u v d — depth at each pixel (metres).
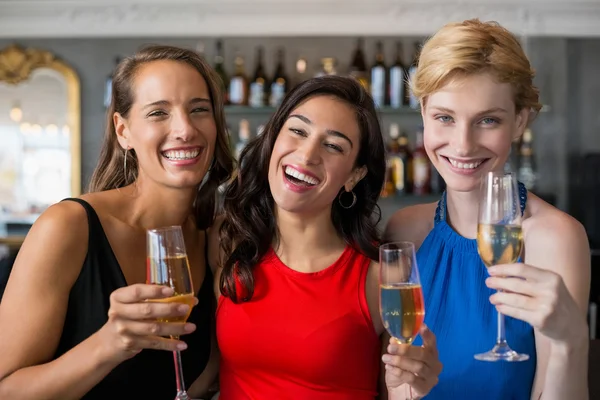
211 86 1.91
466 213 1.78
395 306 1.44
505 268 1.34
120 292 1.41
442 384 1.68
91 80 5.17
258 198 1.95
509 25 4.99
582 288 1.59
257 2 4.90
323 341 1.79
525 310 1.33
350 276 1.88
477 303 1.69
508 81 1.56
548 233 1.64
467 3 4.91
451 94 1.59
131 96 1.84
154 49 1.89
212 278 2.00
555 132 5.12
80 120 5.16
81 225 1.78
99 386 1.78
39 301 1.69
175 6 4.95
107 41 5.16
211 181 2.03
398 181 4.83
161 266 1.47
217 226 2.06
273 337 1.80
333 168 1.81
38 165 5.16
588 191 5.02
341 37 5.12
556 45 5.08
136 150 1.87
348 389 1.82
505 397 1.64
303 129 1.81
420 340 1.72
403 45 5.09
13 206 5.15
